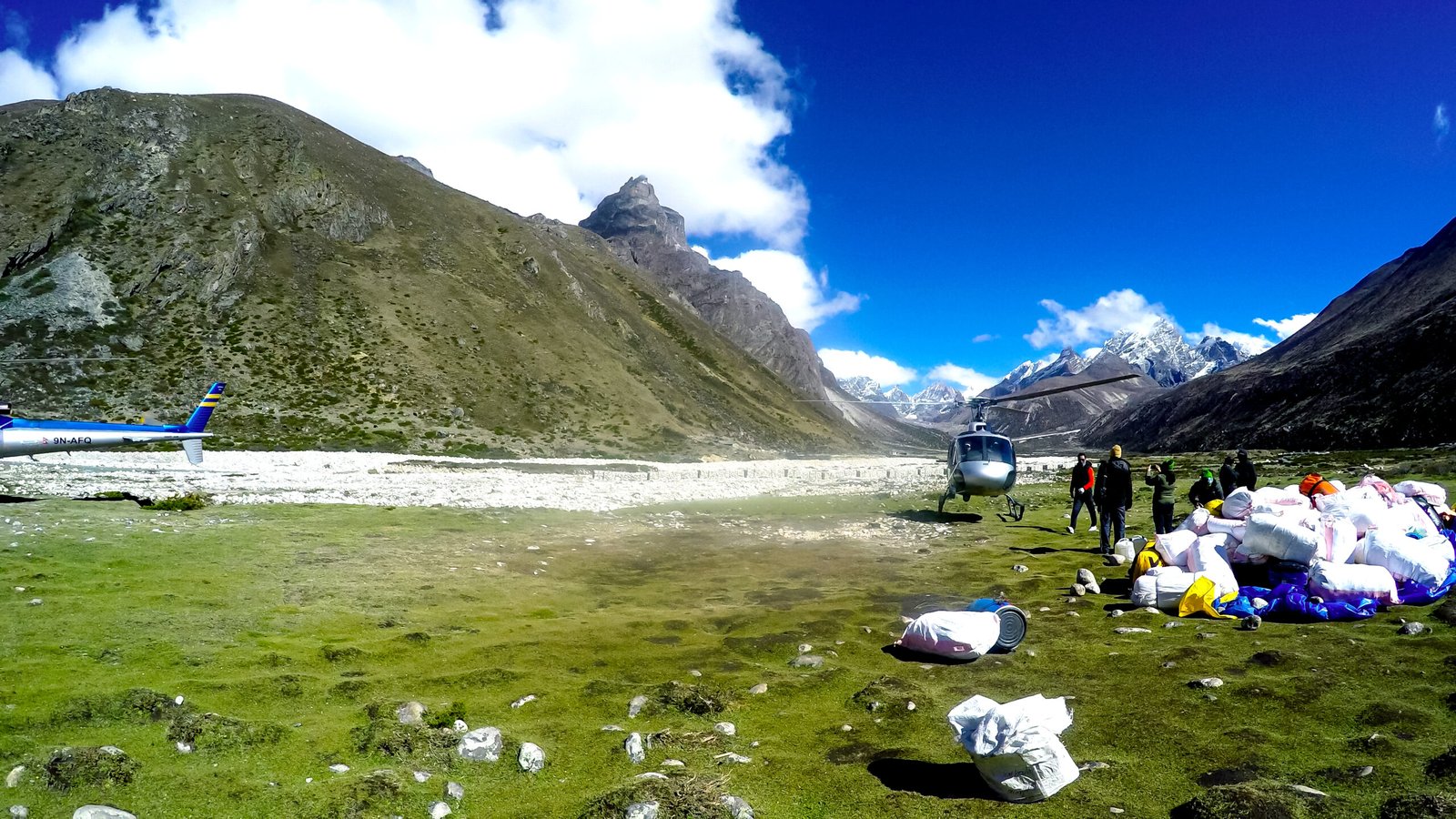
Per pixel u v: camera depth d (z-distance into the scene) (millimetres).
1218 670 6660
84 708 5547
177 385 60000
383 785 4750
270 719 5785
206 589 9305
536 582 11398
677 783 4715
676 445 84500
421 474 35812
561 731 5785
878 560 13844
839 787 4848
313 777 4938
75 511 13992
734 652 7953
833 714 6168
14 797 4391
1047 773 4555
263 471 31578
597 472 44094
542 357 89812
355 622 8523
